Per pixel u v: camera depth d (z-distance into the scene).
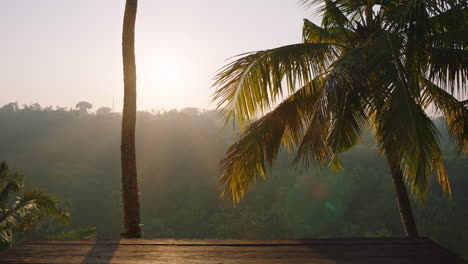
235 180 5.79
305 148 5.11
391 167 5.99
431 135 4.55
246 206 77.00
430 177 4.20
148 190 85.81
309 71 5.52
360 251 2.53
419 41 5.47
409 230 6.03
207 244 2.73
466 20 5.69
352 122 5.22
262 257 2.43
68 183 91.50
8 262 2.36
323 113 4.77
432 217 62.72
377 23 6.34
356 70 4.89
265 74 5.49
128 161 5.41
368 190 75.06
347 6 6.47
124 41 5.62
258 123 5.93
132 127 5.50
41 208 8.62
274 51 5.62
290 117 5.95
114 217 74.31
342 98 4.79
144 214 80.06
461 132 6.01
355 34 6.48
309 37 7.80
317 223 71.81
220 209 78.88
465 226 59.81
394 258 2.38
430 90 5.87
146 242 2.80
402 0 6.07
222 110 5.71
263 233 69.69
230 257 2.45
